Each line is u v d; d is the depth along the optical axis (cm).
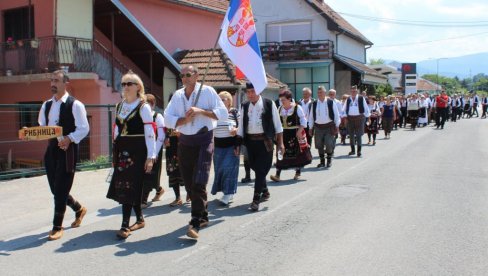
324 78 3195
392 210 754
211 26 2419
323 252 563
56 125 632
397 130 2533
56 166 638
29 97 1698
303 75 3247
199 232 654
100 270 519
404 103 2656
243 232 650
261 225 684
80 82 1559
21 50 1585
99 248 594
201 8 2252
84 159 1478
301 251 568
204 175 619
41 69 1532
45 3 1656
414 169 1163
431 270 502
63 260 553
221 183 815
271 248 582
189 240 619
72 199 686
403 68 5369
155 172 802
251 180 1069
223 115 623
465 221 686
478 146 1681
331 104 1216
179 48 2211
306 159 1034
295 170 1102
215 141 817
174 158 816
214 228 672
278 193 904
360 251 564
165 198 894
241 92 1827
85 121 641
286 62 3181
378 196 859
